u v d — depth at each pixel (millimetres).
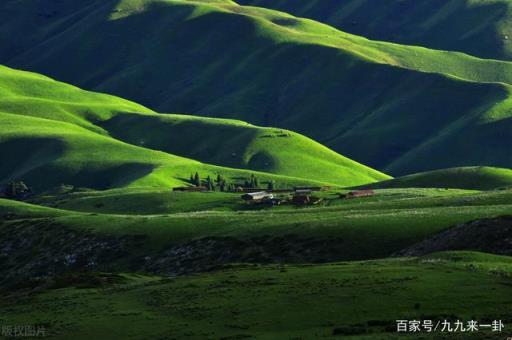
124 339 101812
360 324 94500
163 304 120750
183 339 97938
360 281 117750
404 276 118750
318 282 120438
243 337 94562
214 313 109250
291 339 90125
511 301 100312
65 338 106000
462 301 101375
